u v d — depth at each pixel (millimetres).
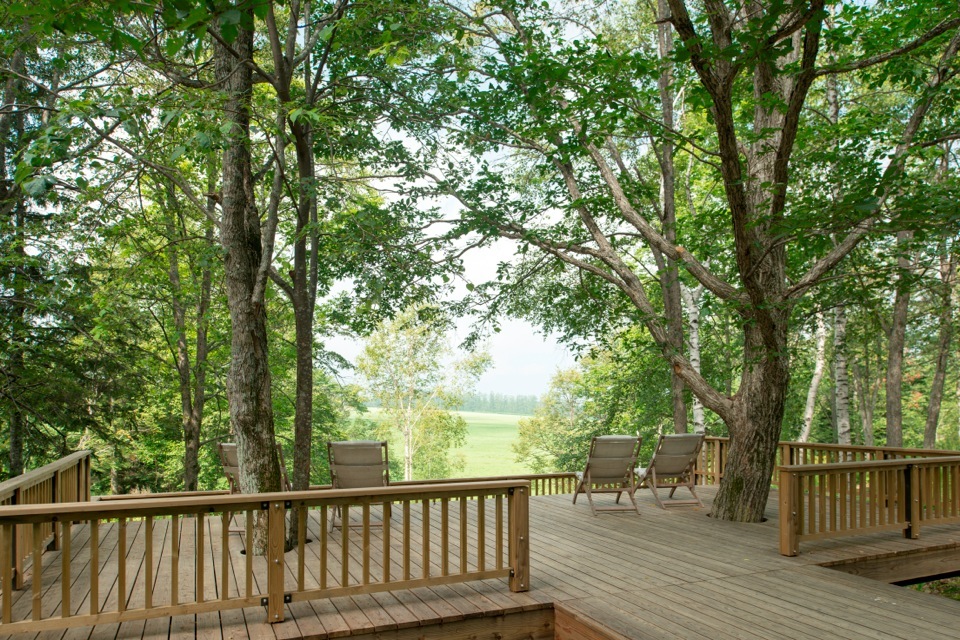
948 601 4824
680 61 5051
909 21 7684
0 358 11445
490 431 69125
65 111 4891
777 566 5754
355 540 6770
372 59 8125
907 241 7543
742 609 4598
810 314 9211
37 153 4543
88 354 12961
